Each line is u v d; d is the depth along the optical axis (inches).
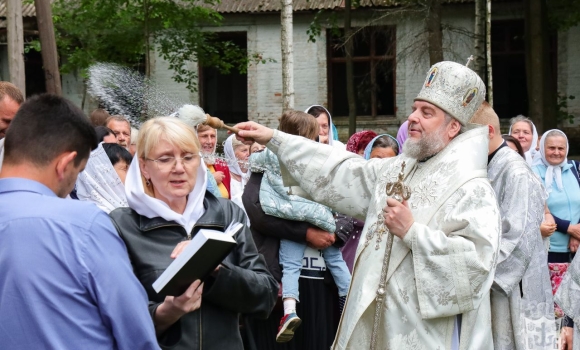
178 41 674.2
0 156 169.6
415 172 156.7
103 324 101.3
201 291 120.6
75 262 99.5
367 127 757.3
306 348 211.8
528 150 312.8
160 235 130.1
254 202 207.6
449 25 656.4
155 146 130.5
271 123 762.2
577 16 674.2
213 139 239.6
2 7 729.0
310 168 168.2
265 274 137.8
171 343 127.5
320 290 212.7
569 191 284.0
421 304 143.9
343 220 213.9
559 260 281.6
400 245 150.6
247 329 188.2
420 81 738.2
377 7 711.7
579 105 730.8
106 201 170.4
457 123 156.1
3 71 741.3
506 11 730.2
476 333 151.2
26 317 97.5
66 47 644.1
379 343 152.2
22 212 100.6
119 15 628.1
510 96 776.3
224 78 797.9
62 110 106.0
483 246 143.8
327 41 754.2
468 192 148.0
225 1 749.9
